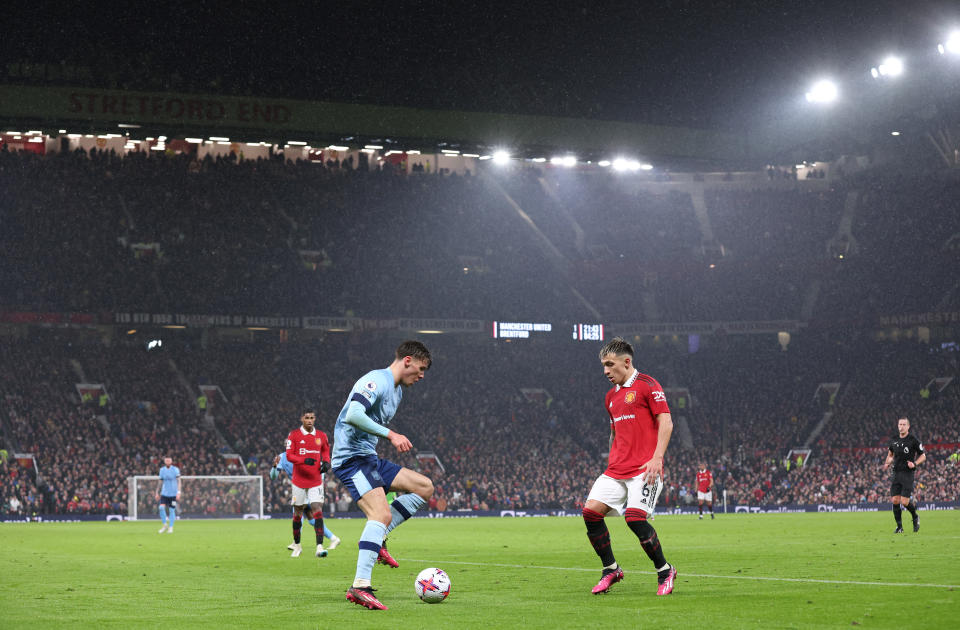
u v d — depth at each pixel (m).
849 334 65.62
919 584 9.49
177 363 58.00
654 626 6.80
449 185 69.31
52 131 47.38
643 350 68.88
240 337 61.22
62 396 51.88
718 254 69.81
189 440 51.53
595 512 9.23
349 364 62.38
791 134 56.28
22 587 10.53
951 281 63.78
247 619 7.52
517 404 62.41
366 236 64.88
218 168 62.78
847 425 60.88
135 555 16.81
